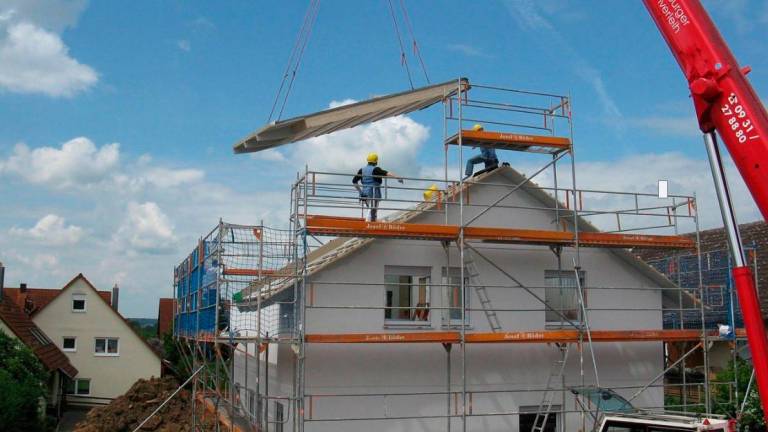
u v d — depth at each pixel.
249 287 19.16
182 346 28.31
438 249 18.12
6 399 26.17
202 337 19.97
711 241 28.42
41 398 31.91
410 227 16.88
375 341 16.30
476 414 17.52
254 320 21.38
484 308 18.33
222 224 17.36
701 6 9.52
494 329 18.42
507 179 19.08
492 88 17.94
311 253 22.23
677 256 22.03
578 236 18.25
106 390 46.19
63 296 46.62
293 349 16.25
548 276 19.36
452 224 18.52
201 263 19.97
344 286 17.23
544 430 18.58
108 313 46.84
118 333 46.75
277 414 18.61
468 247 17.95
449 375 17.09
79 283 46.84
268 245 18.72
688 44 9.41
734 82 9.02
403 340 16.53
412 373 17.45
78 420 39.25
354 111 16.09
